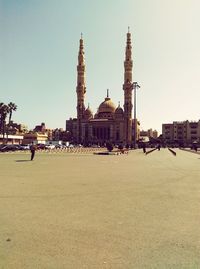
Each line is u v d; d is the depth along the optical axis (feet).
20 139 499.92
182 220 30.91
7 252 21.42
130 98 577.02
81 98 625.41
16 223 29.30
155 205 38.60
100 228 27.76
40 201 40.81
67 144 503.20
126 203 39.83
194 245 23.17
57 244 23.17
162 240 24.35
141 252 21.61
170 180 64.39
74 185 55.98
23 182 59.72
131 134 581.12
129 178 67.62
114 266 19.10
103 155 195.31
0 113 392.47
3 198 42.83
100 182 60.49
